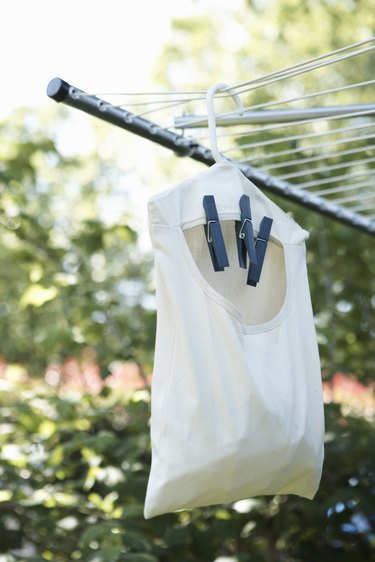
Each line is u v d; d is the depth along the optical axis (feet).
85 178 49.03
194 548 12.82
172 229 6.88
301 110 8.84
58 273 15.02
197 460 6.52
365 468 14.12
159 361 6.79
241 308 7.34
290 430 6.72
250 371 6.59
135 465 13.07
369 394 16.97
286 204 16.55
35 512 13.28
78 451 16.17
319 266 17.07
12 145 16.39
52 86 8.28
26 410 13.69
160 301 6.83
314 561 14.26
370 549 14.28
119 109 8.69
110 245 17.76
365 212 16.62
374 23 41.47
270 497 13.39
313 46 44.11
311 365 7.14
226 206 7.07
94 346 15.37
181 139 9.17
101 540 12.23
